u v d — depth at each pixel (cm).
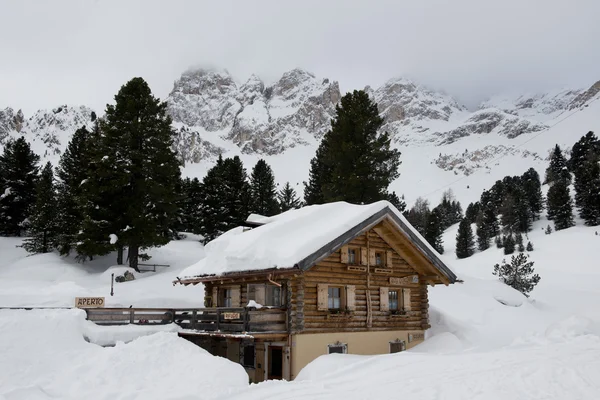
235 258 1848
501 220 10262
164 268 4222
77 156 5125
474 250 9550
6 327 1435
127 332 1744
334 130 4178
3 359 1291
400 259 2225
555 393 1046
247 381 1346
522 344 1958
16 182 5716
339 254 1970
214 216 5544
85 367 1314
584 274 5706
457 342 2127
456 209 14400
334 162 4119
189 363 1390
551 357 1441
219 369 1348
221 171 6131
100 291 2952
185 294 2995
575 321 2097
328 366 1573
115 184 3775
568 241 8025
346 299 1959
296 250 1686
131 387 1222
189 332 1886
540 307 3362
